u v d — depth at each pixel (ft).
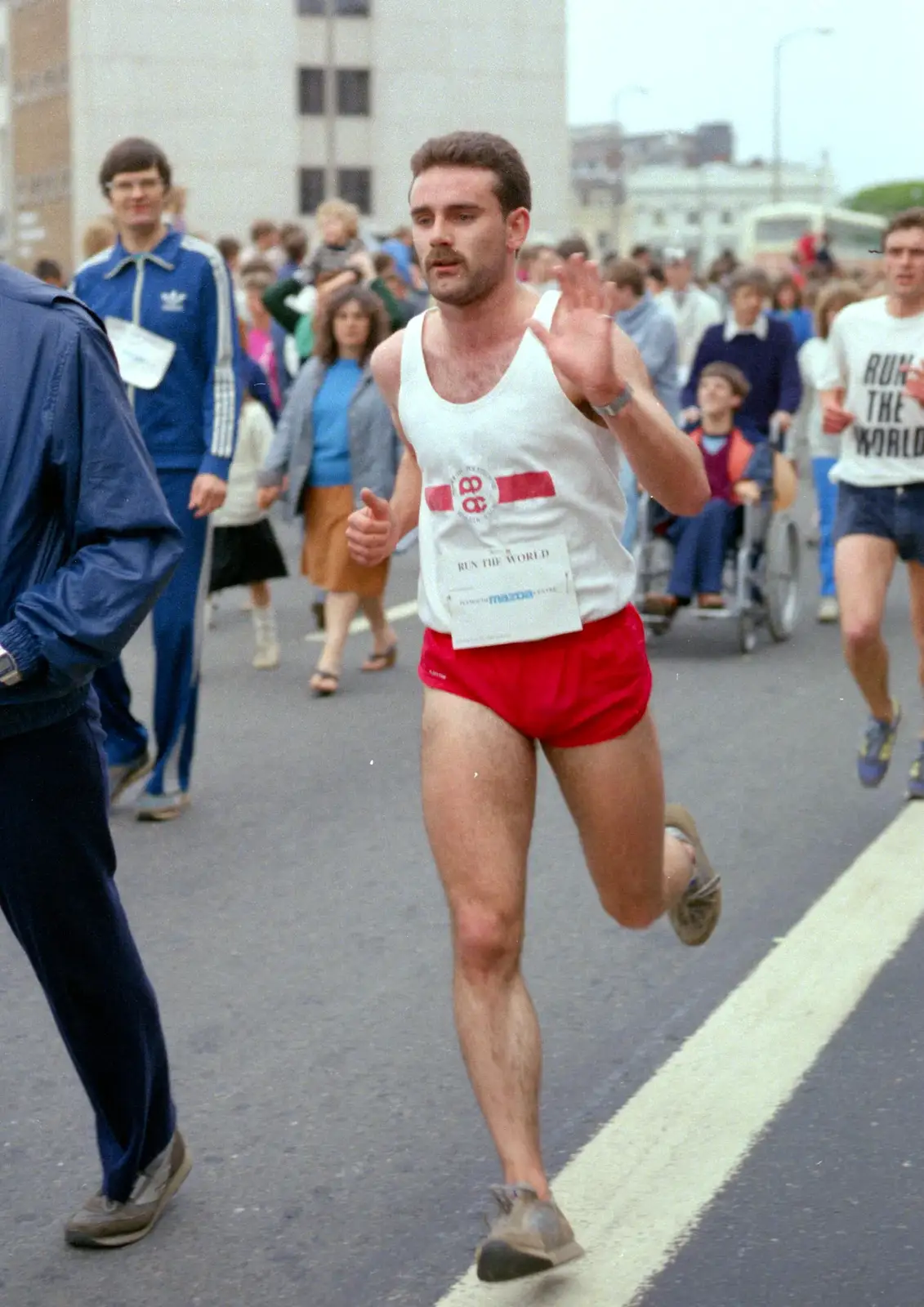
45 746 13.80
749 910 23.44
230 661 42.52
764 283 43.06
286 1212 15.58
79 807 14.01
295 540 64.90
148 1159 15.19
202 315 27.53
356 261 54.03
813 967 21.21
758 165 488.44
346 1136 17.07
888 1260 14.58
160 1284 14.46
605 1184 15.83
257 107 270.87
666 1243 14.82
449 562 14.87
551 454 14.52
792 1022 19.54
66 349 13.34
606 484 14.79
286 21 271.90
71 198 265.54
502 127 281.95
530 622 14.67
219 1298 14.21
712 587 41.70
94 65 262.47
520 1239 13.47
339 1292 14.24
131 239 27.73
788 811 28.30
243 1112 17.63
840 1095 17.70
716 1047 18.88
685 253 74.69
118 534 13.47
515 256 14.52
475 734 14.78
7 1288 14.44
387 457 38.11
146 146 27.45
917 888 24.18
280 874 25.61
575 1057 18.75
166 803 28.63
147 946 22.61
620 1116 17.20
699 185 481.87
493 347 14.56
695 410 42.70
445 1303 13.98
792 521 44.09
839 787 29.76
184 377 27.58
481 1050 14.28
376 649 41.01
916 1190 15.75
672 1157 16.35
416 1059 18.88
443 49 279.28
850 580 27.25
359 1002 20.57
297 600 51.65
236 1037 19.54
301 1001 20.65
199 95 267.80
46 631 13.19
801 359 47.16
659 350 45.29
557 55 283.38
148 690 38.86
